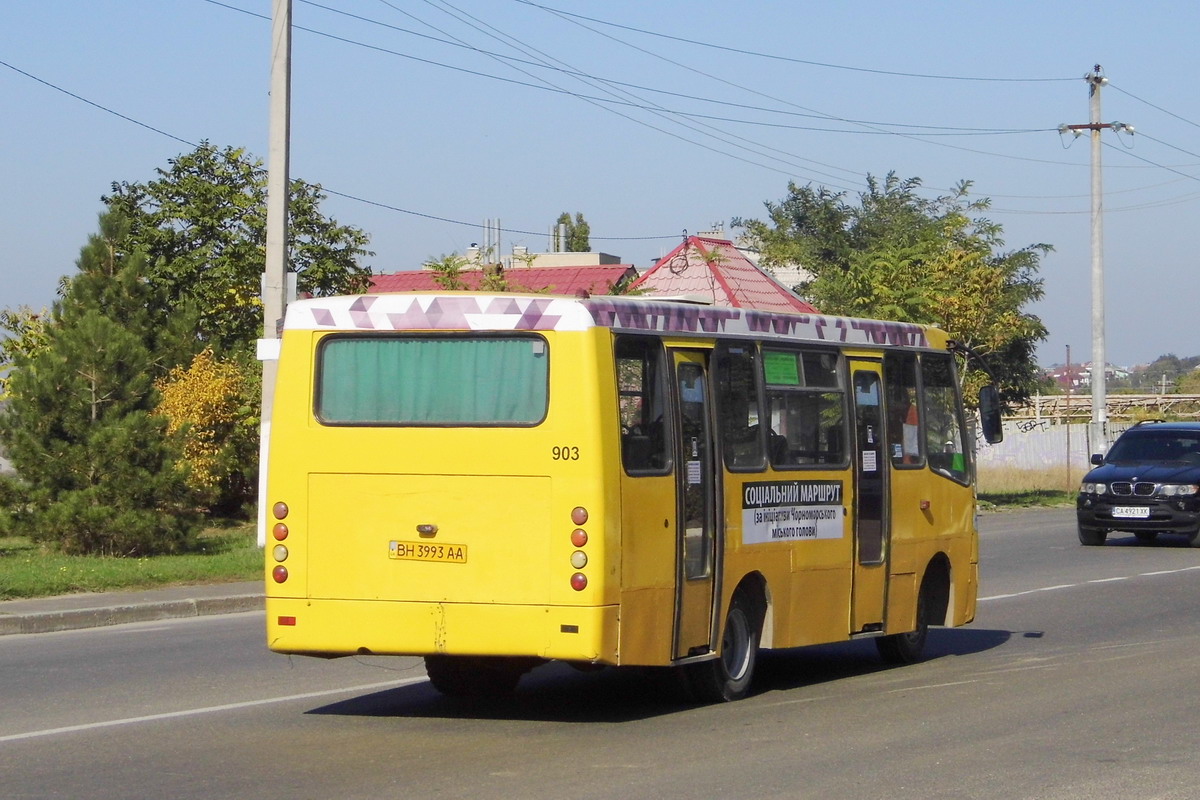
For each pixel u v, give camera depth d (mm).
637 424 9742
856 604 12109
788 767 8352
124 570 18422
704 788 7797
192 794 7691
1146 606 17469
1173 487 25469
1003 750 8820
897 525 12688
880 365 12656
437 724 9883
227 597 17109
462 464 9492
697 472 10359
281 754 8797
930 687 11555
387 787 7844
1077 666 12539
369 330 9742
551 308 9438
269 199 20812
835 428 12008
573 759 8617
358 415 9742
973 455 14258
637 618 9586
